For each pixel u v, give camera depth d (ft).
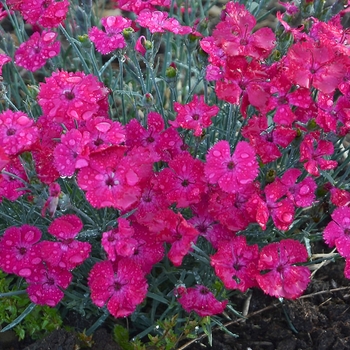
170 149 1.13
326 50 1.00
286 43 1.20
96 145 0.99
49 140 1.07
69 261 1.01
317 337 1.23
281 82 1.02
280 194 1.03
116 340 1.18
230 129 1.22
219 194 1.03
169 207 1.18
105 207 1.04
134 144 1.13
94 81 1.02
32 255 1.04
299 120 1.08
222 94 1.01
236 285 0.99
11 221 1.24
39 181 0.99
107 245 0.97
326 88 1.00
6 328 1.11
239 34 1.05
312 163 1.03
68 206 1.00
